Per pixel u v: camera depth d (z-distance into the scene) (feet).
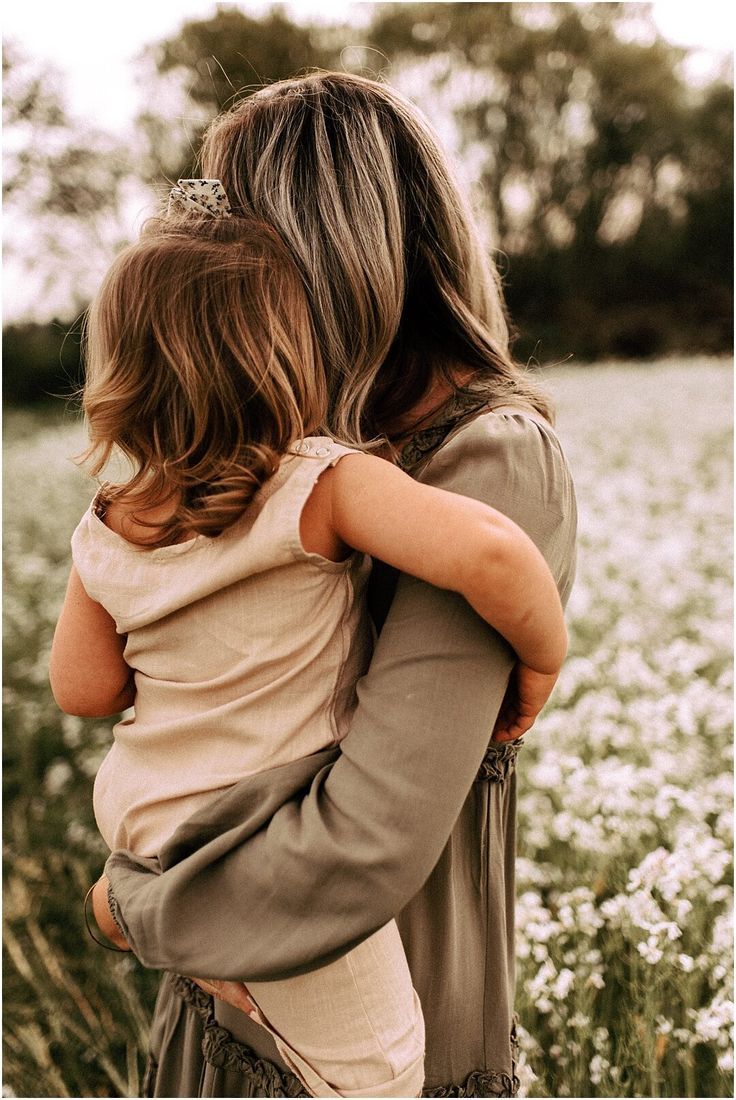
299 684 3.76
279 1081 4.11
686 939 7.38
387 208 4.02
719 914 7.83
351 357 4.02
